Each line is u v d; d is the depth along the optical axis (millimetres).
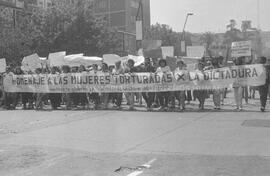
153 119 14508
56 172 8117
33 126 13852
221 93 18531
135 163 8602
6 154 9797
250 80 15969
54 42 47844
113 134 11875
